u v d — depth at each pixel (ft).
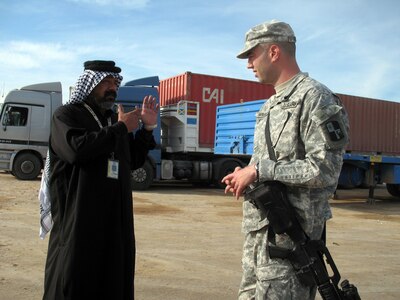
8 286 14.76
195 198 40.98
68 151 8.14
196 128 49.85
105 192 8.57
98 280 8.39
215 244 22.11
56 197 8.73
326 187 7.86
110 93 9.27
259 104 38.19
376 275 18.01
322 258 7.67
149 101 10.09
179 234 24.30
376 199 50.78
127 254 8.82
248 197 7.75
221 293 14.90
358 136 50.37
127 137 9.39
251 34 8.23
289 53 8.07
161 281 15.96
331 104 7.43
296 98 7.73
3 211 28.81
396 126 54.08
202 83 51.37
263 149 8.21
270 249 7.67
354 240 25.16
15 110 48.34
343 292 7.48
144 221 27.96
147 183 46.11
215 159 51.67
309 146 7.40
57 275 8.32
